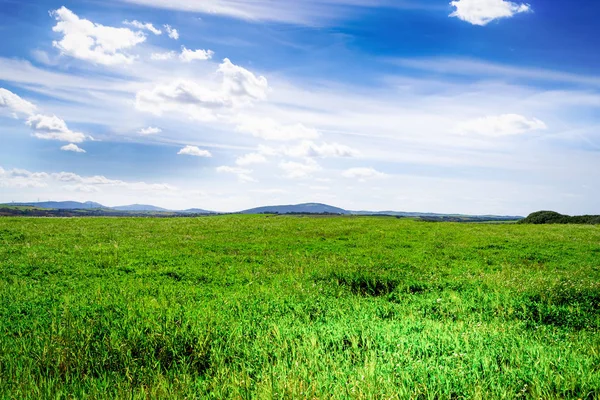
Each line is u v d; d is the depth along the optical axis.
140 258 17.58
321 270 15.02
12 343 6.82
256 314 9.05
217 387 5.41
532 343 7.16
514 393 5.13
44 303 9.72
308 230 32.50
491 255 20.94
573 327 8.68
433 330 7.66
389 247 23.95
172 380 5.83
